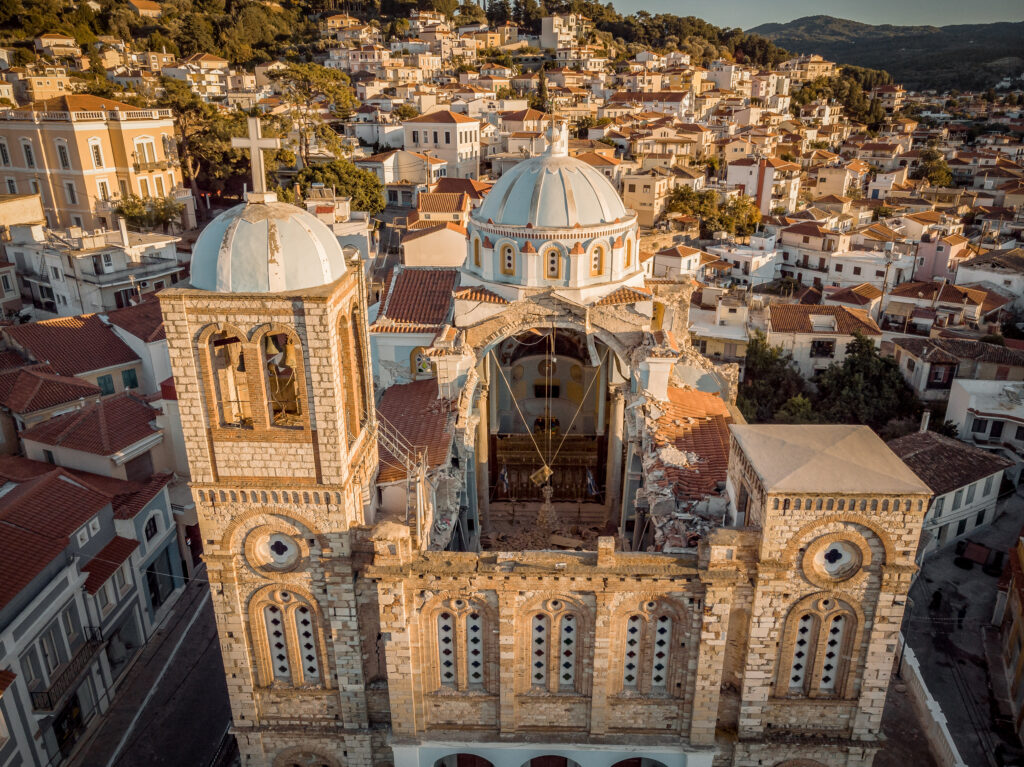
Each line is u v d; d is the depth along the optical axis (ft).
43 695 119.85
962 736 143.54
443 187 405.39
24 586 118.11
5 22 590.55
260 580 99.04
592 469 187.83
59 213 344.28
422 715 105.09
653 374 145.79
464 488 146.92
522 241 148.15
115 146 346.74
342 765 109.91
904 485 90.89
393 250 366.43
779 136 649.20
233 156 401.29
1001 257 367.66
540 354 197.26
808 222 410.11
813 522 92.12
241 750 108.68
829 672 101.65
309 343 86.74
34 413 175.32
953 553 203.10
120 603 144.66
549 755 109.19
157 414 166.61
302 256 87.92
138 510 148.66
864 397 256.52
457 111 576.20
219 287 86.02
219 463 93.20
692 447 135.03
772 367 281.13
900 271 373.20
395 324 165.89
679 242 411.95
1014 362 257.34
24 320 268.41
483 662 102.37
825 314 293.43
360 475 101.65
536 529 171.22
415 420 144.36
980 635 170.71
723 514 114.52
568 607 98.32
